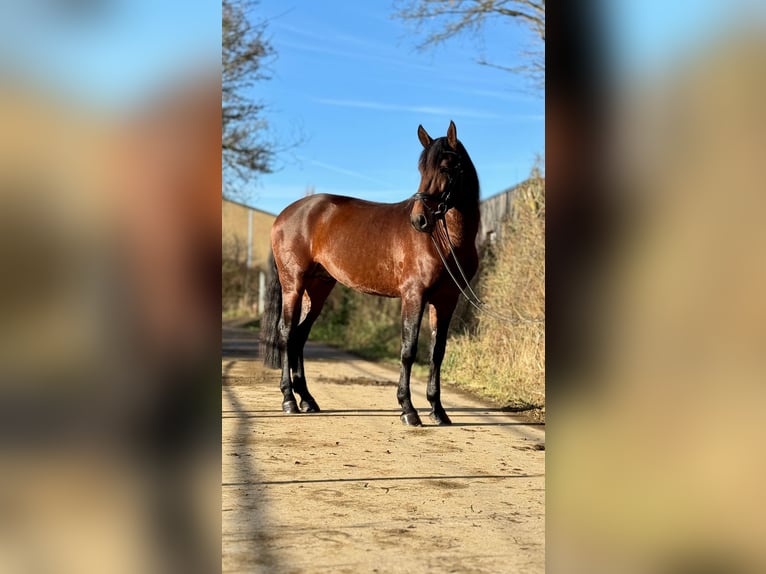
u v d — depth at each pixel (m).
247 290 28.41
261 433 5.34
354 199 6.73
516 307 8.12
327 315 16.78
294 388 6.57
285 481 3.91
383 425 5.79
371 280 6.21
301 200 6.94
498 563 2.68
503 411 6.56
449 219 5.67
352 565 2.64
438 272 5.73
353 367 10.50
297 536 2.97
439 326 6.01
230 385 8.25
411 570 2.60
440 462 4.44
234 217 29.28
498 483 3.93
